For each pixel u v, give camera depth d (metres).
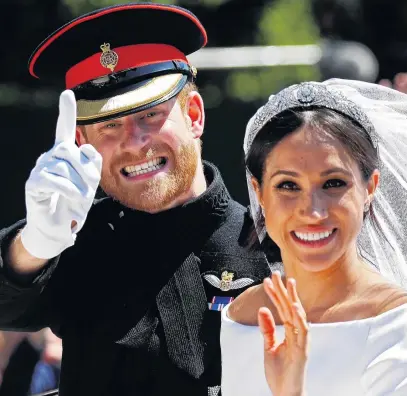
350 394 9.86
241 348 10.63
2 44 32.66
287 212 10.23
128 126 12.77
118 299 12.84
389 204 11.51
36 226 10.76
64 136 10.50
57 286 13.01
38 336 22.45
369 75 23.70
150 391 12.56
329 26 30.94
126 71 13.02
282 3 31.42
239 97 29.83
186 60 13.48
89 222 13.23
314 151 10.16
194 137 13.15
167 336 12.64
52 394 14.44
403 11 31.69
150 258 12.95
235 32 33.84
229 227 13.06
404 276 11.53
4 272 12.00
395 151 11.49
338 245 10.18
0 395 22.16
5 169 30.81
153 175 12.80
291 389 9.45
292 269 10.45
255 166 10.59
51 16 32.78
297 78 29.61
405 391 9.70
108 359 12.70
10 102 31.38
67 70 13.34
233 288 12.78
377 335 9.88
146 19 13.16
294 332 9.47
